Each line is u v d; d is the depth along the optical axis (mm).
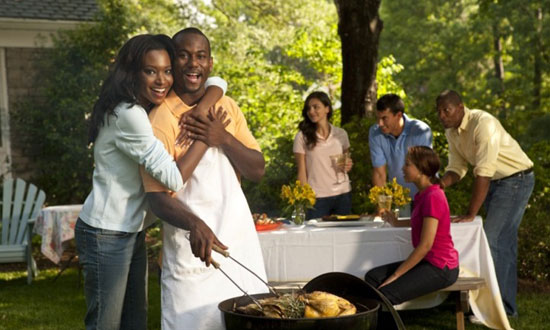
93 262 2988
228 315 2627
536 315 5535
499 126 5254
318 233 4781
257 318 2535
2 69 11766
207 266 2709
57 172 10805
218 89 2922
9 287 7375
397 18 25094
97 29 11078
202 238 2666
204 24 18297
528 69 20031
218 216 2826
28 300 6648
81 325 5641
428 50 24516
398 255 4777
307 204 5227
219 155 2879
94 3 12422
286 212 7223
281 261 4793
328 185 6148
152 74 2818
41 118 11109
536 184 7051
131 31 11258
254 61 13117
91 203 2990
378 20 8211
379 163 5816
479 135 5117
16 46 11820
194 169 2811
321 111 6113
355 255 4781
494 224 5371
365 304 2803
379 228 4867
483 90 21891
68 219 7250
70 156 10719
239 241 2873
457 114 5203
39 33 11766
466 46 23312
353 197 7160
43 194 8102
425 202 4469
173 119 2840
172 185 2732
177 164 2773
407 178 4605
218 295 2844
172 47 2873
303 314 2605
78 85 10922
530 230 6977
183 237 2830
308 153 6180
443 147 7320
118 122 2816
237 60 17531
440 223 4469
